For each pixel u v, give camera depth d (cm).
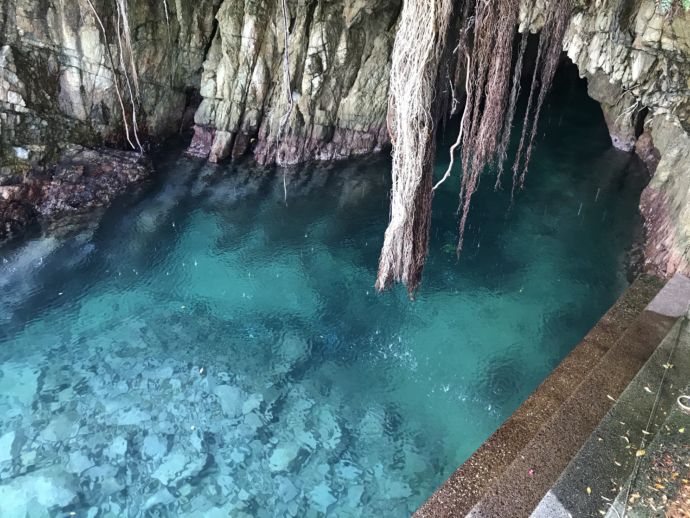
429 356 786
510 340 812
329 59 1127
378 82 1205
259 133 1206
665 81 931
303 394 722
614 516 379
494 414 695
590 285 928
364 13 1101
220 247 974
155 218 1016
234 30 1086
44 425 656
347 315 857
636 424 463
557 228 1093
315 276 934
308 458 635
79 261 898
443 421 686
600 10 891
